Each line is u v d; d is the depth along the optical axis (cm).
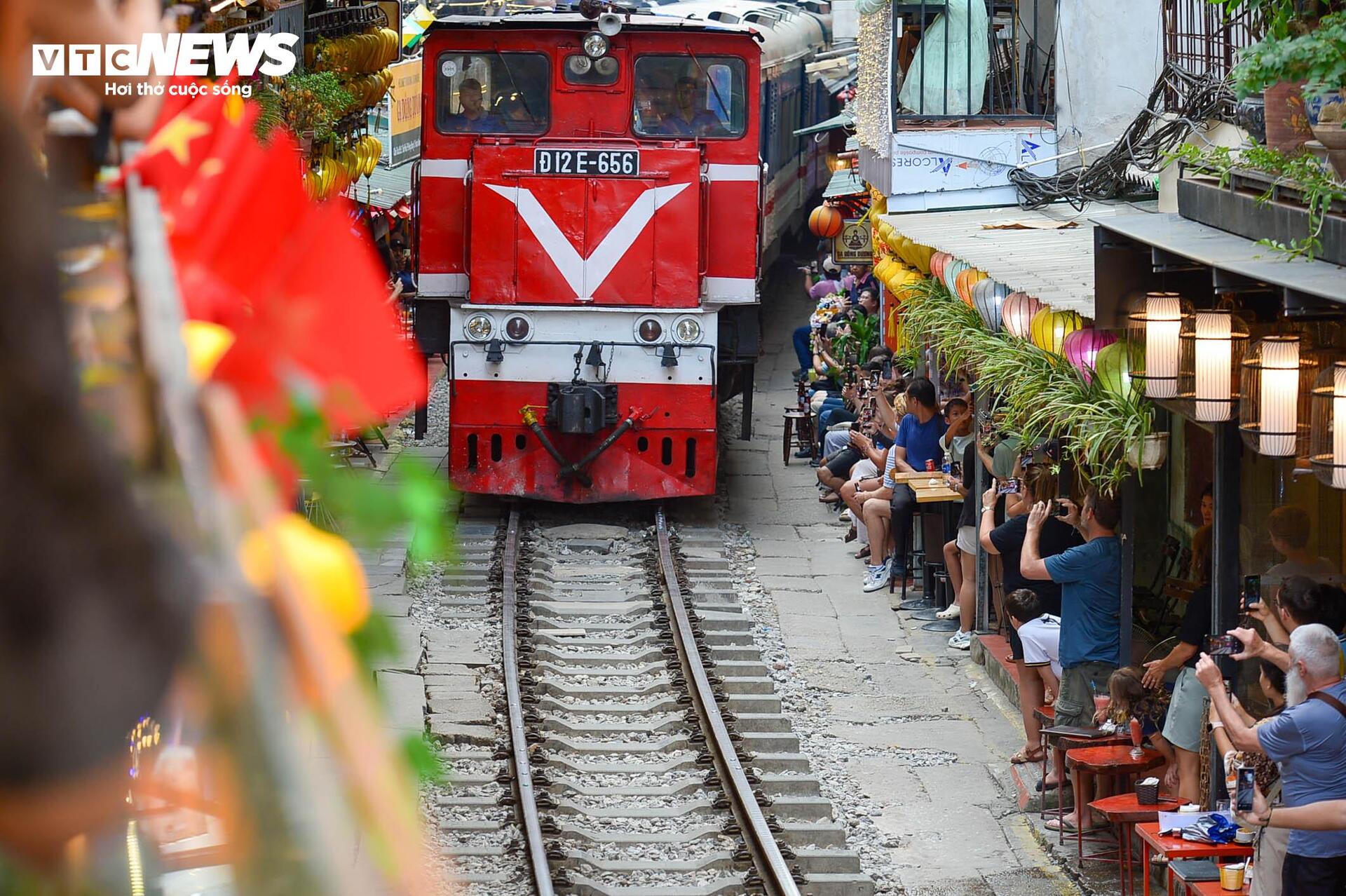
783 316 6328
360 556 223
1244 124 1969
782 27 5631
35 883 148
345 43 3422
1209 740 1647
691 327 3406
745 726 2339
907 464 2992
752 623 2833
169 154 256
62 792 147
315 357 245
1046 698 2078
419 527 229
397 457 238
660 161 3394
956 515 2906
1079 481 2106
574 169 3394
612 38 3462
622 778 2169
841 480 3516
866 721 2373
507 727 2292
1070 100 3048
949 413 2852
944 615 2830
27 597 146
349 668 168
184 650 151
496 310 3400
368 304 253
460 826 1942
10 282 148
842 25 6919
